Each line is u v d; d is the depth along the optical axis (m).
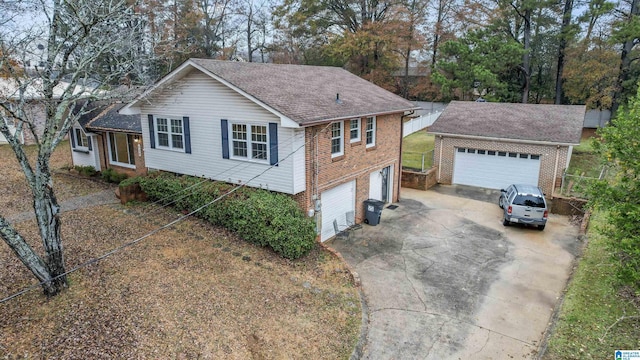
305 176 13.23
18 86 9.78
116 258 11.47
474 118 23.30
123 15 10.51
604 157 10.00
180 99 14.96
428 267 12.73
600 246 13.55
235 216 13.20
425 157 26.31
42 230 9.13
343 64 41.66
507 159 21.23
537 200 15.65
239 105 13.42
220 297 9.90
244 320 9.13
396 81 45.50
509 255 13.67
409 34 38.94
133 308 9.12
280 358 8.16
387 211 18.20
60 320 8.53
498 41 34.50
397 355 8.69
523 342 9.13
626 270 8.70
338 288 11.02
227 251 12.38
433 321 9.91
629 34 29.42
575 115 21.84
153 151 16.62
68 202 16.70
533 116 22.39
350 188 16.03
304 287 10.82
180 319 8.91
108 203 16.58
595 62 32.47
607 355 8.23
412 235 15.34
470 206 18.98
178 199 15.09
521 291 11.34
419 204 19.27
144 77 12.99
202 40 34.78
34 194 8.99
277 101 12.64
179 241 12.89
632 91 32.97
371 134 16.95
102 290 9.75
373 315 10.12
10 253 11.46
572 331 9.12
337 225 15.44
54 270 9.37
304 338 8.83
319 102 14.07
